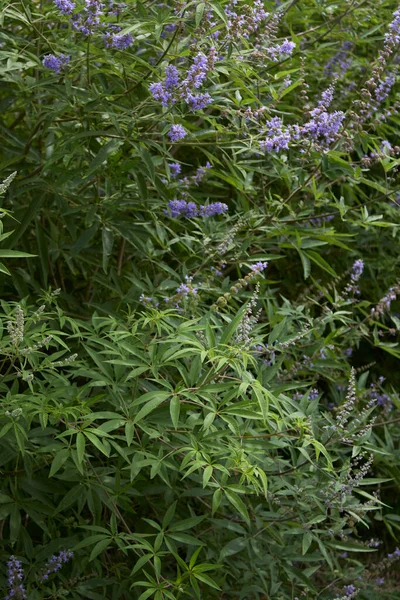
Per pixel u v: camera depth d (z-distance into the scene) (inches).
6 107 126.0
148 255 128.7
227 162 130.0
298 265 161.9
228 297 116.3
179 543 122.9
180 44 123.8
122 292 127.3
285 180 131.7
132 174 133.1
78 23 116.6
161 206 134.0
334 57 153.6
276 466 121.8
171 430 108.4
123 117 120.0
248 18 123.5
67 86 117.6
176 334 106.0
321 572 133.1
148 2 128.7
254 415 103.6
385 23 152.8
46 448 104.0
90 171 115.7
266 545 121.0
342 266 162.6
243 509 103.0
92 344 116.3
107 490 109.5
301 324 135.3
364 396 145.3
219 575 121.3
